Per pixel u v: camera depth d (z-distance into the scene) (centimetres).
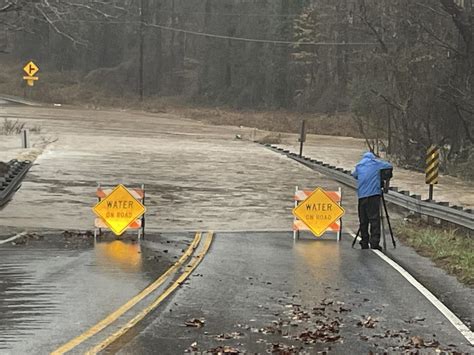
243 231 1625
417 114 3925
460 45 3734
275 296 950
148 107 8450
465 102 3572
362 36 7181
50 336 722
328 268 1178
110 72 10219
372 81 4278
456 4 3656
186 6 10544
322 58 8519
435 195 2592
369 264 1229
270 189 2439
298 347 710
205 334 750
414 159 4000
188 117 7494
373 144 4544
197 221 1752
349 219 1888
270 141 4916
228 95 9406
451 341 751
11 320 785
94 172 2666
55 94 9050
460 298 968
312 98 8481
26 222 1630
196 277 1068
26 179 2402
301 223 1530
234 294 955
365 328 795
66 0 2019
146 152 3588
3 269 1083
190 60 10669
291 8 9106
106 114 7094
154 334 743
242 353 681
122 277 1045
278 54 9056
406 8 3891
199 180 2594
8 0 1922
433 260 1287
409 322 829
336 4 7912
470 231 1678
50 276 1034
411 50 3875
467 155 3650
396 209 2159
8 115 6206
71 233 1480
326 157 3972
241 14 9600
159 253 1280
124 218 1444
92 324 775
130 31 10631
